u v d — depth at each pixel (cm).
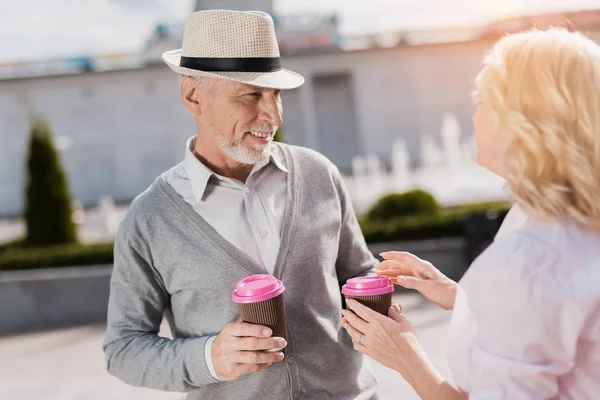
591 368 110
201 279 154
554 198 110
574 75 111
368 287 136
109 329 160
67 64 2481
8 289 683
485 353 110
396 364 130
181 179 161
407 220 740
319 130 2444
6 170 2261
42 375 512
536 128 111
